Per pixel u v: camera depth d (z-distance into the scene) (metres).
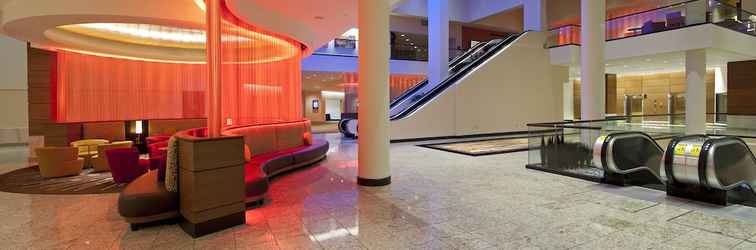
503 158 8.48
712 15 10.73
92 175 6.80
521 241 3.40
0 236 3.62
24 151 10.54
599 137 5.90
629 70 17.33
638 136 5.97
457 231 3.67
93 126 9.80
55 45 9.14
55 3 6.21
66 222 4.04
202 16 7.14
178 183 3.94
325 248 3.29
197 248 3.31
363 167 5.69
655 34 11.83
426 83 16.25
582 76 9.05
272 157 6.39
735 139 4.81
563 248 3.23
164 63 12.30
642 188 5.45
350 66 17.86
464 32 23.02
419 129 12.54
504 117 14.59
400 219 4.05
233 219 3.86
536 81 15.40
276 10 7.43
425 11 20.16
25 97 11.98
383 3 5.64
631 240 3.40
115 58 11.29
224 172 3.79
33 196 5.20
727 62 14.84
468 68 14.64
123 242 3.47
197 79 12.84
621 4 18.58
